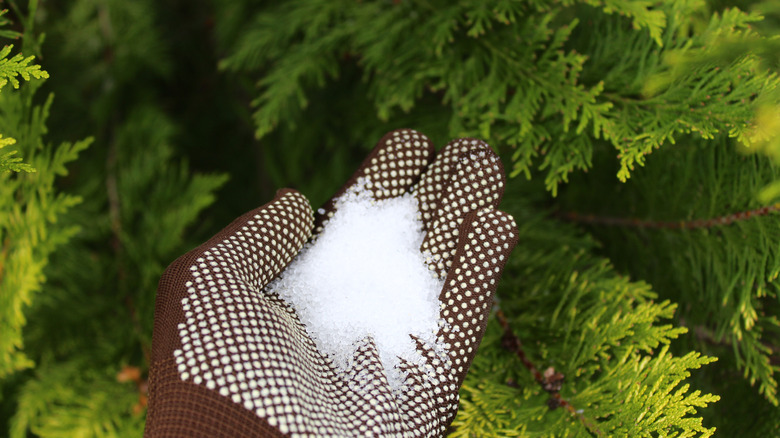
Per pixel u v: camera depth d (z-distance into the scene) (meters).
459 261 0.69
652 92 0.73
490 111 0.75
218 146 0.96
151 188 0.85
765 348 0.72
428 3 0.79
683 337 0.75
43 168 0.75
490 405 0.71
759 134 0.69
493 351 0.74
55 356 0.80
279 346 0.66
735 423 0.74
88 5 0.86
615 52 0.75
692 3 0.72
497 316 0.75
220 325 0.66
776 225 0.71
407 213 0.71
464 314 0.68
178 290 0.67
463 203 0.70
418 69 0.78
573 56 0.74
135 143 0.85
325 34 0.82
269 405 0.65
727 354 0.76
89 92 0.88
